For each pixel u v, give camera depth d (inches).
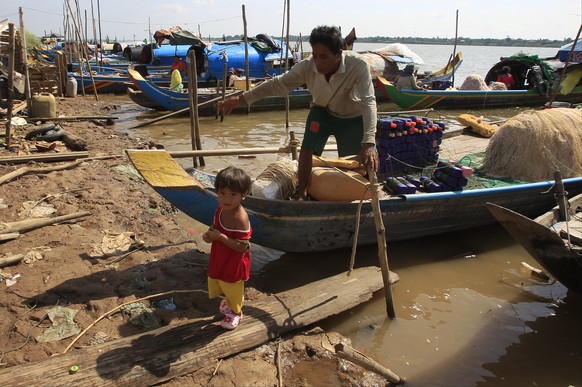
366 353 153.5
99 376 122.0
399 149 241.1
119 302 160.9
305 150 199.8
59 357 126.4
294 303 163.3
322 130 200.5
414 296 190.4
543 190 246.8
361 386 135.5
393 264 216.8
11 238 198.1
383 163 237.0
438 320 174.2
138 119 604.4
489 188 236.1
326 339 154.3
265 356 143.0
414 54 872.3
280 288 192.9
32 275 172.7
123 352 130.9
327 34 165.2
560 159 267.0
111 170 317.4
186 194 177.6
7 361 129.6
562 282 185.9
